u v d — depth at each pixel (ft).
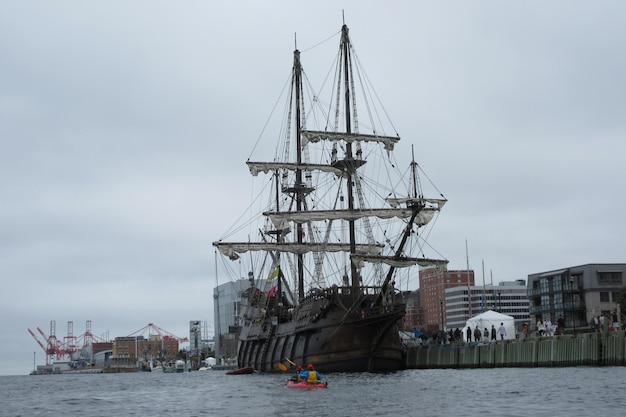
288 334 365.61
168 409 222.48
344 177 387.34
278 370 378.73
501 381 232.94
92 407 252.62
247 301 458.09
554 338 275.59
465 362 323.16
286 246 404.16
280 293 410.72
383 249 365.81
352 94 389.39
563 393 189.67
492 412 164.35
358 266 325.62
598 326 277.03
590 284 529.86
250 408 203.92
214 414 194.90
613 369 243.40
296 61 440.04
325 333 329.72
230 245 408.05
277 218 370.12
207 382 373.40
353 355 321.32
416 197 318.04
